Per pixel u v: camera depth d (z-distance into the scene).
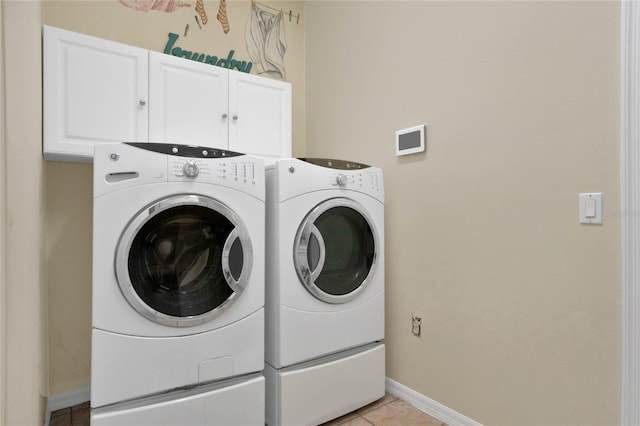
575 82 1.32
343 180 1.78
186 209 1.40
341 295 1.75
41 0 1.61
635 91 1.17
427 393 1.83
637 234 1.17
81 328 1.95
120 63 1.73
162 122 1.84
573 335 1.32
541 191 1.41
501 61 1.55
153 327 1.33
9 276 1.09
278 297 1.59
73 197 1.94
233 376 1.49
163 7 2.19
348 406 1.75
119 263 1.28
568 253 1.34
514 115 1.50
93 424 1.21
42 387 1.60
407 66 1.96
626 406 1.19
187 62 1.93
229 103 2.07
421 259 1.87
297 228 1.64
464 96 1.69
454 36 1.73
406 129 1.94
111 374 1.26
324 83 2.58
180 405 1.35
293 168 1.64
